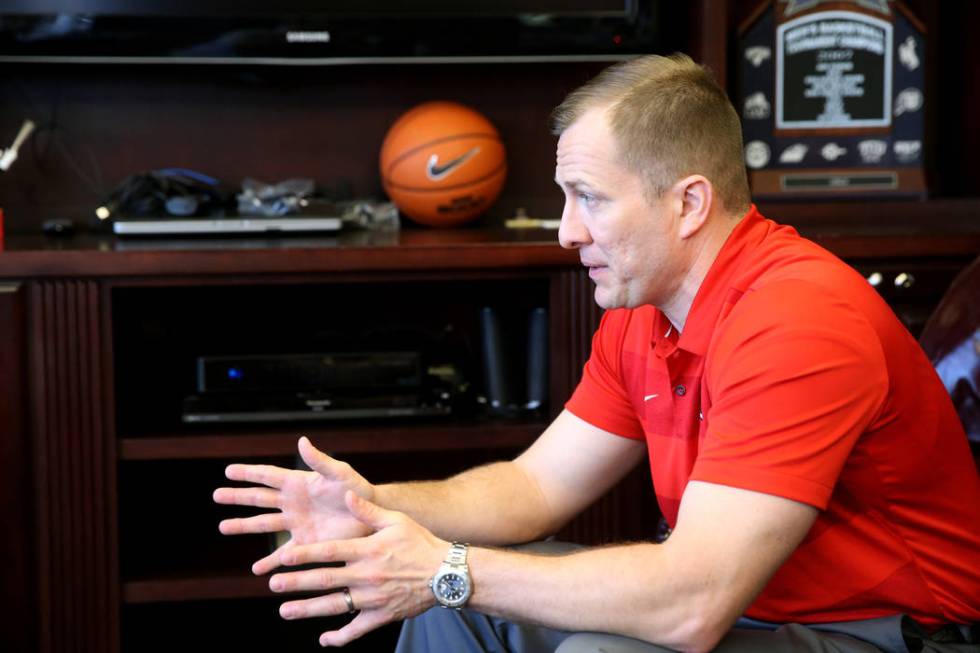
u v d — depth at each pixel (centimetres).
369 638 236
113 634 202
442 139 231
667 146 122
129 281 197
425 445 208
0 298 192
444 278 204
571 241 128
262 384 212
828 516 122
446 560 119
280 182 249
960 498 126
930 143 258
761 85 238
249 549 218
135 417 219
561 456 150
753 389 114
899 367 119
